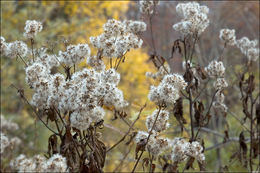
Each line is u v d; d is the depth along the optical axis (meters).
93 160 1.83
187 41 3.11
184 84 1.98
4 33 5.94
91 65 2.22
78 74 1.81
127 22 3.10
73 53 2.02
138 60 5.86
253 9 8.53
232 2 8.18
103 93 1.74
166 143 1.98
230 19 8.43
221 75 2.93
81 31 6.64
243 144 3.42
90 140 1.92
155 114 2.04
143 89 4.89
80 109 1.58
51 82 1.80
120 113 2.44
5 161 3.68
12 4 7.11
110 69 1.98
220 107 3.22
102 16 7.05
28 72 1.88
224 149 5.99
